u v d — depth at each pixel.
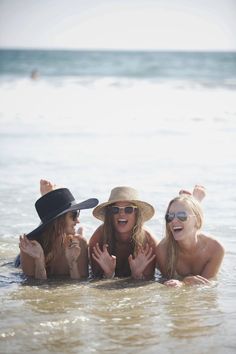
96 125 18.20
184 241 6.07
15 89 30.45
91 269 6.47
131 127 17.73
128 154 13.23
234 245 7.06
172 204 6.10
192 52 69.88
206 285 5.79
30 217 8.28
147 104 23.58
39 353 4.07
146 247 6.23
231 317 4.79
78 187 9.91
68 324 4.62
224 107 22.08
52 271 6.39
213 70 45.62
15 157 12.86
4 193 9.62
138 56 61.62
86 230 7.58
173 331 4.48
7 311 4.96
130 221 6.18
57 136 15.96
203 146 14.28
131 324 4.63
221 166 11.80
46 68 49.66
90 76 41.84
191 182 10.34
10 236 7.51
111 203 6.18
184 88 30.77
